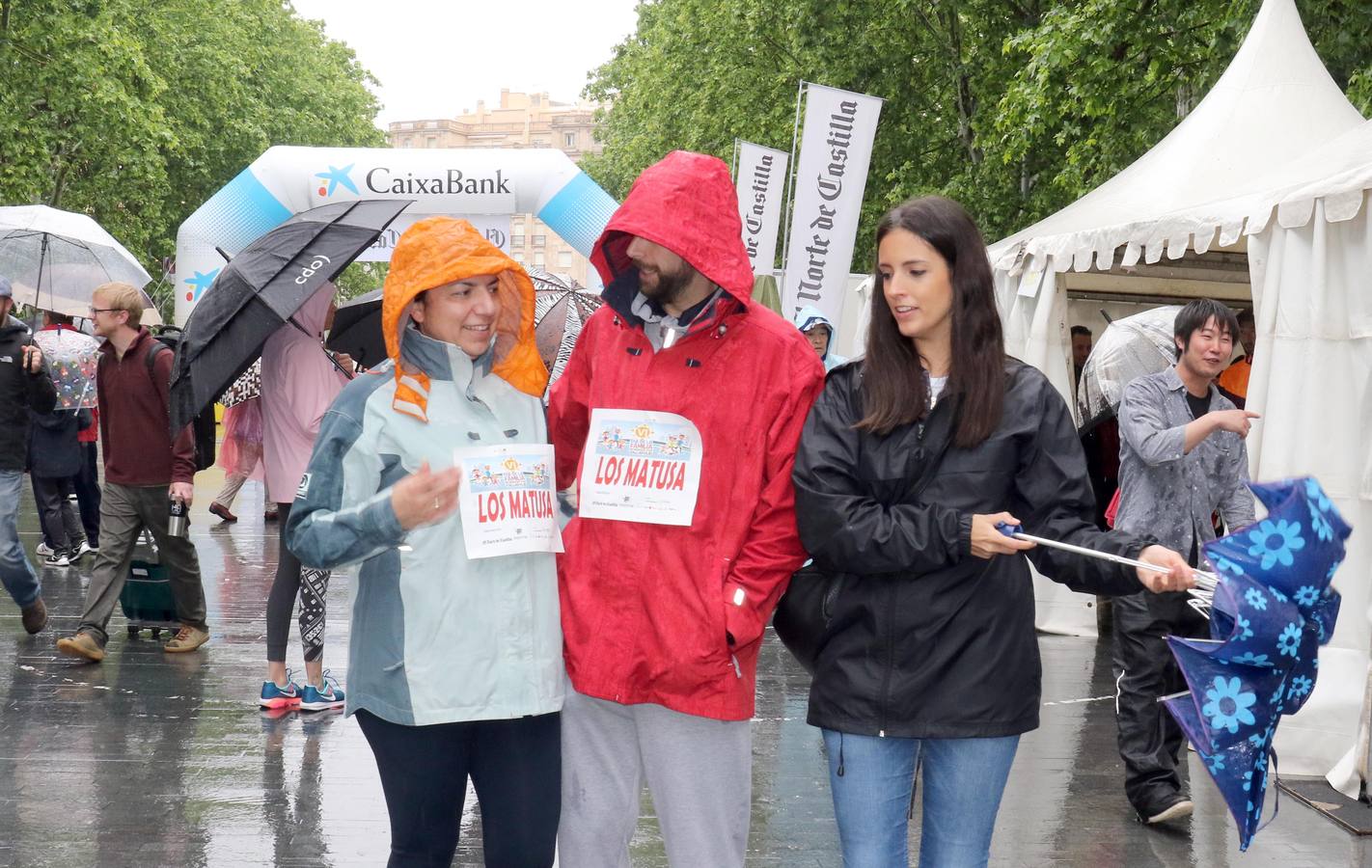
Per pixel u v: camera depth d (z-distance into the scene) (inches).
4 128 927.7
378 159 409.4
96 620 298.4
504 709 117.6
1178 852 190.4
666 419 121.4
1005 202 852.6
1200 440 189.9
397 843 122.0
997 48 815.1
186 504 296.0
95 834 187.9
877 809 115.8
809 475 115.3
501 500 119.1
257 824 193.3
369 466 119.5
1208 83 571.8
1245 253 390.6
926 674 113.5
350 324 271.1
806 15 936.3
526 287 123.9
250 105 1584.6
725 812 124.2
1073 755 242.8
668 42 1251.2
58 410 428.8
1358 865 185.0
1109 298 422.3
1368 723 211.6
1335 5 479.5
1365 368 224.5
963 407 112.6
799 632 120.5
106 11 985.5
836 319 469.7
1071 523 112.7
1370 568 223.3
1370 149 235.0
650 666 120.7
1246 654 105.3
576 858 127.1
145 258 1439.5
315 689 257.8
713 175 120.5
